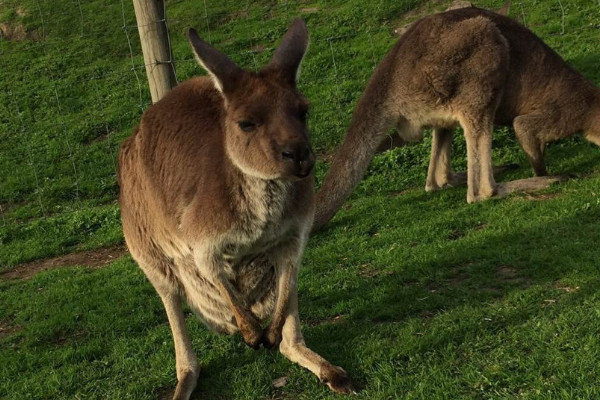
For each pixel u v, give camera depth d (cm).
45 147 1223
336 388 383
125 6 1827
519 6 1325
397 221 678
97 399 434
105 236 836
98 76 1493
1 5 1908
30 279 723
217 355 460
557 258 494
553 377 349
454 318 434
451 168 771
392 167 840
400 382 377
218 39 1548
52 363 496
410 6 1476
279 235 371
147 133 408
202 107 392
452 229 627
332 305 506
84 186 1072
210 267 370
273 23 1570
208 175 365
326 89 1201
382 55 1290
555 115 704
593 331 381
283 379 415
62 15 1811
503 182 725
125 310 575
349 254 609
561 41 1136
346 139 710
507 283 477
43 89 1464
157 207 395
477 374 365
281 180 353
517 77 703
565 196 643
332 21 1495
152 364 464
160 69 764
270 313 412
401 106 703
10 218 1005
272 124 338
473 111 680
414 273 528
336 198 693
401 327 441
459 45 673
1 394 464
